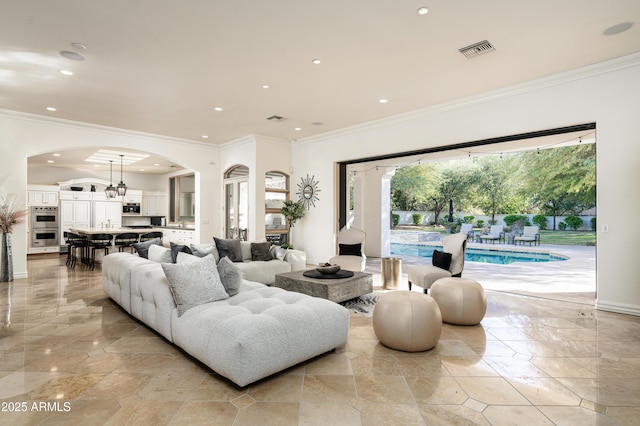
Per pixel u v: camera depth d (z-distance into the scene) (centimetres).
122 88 482
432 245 1333
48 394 225
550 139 658
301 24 323
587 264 802
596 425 195
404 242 1422
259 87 480
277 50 374
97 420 197
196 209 852
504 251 1123
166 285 316
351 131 700
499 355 289
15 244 608
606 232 416
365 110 588
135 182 1258
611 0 286
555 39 352
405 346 293
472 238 1345
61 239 1056
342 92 502
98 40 351
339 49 372
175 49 371
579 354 291
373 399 221
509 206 1471
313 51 377
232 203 848
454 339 326
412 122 602
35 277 624
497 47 369
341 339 293
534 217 1425
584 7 296
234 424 194
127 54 382
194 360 278
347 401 218
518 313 408
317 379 247
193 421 197
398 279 545
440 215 1620
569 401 219
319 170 776
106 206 1136
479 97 511
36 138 617
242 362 223
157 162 1028
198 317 267
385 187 964
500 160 1450
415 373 257
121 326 358
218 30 333
